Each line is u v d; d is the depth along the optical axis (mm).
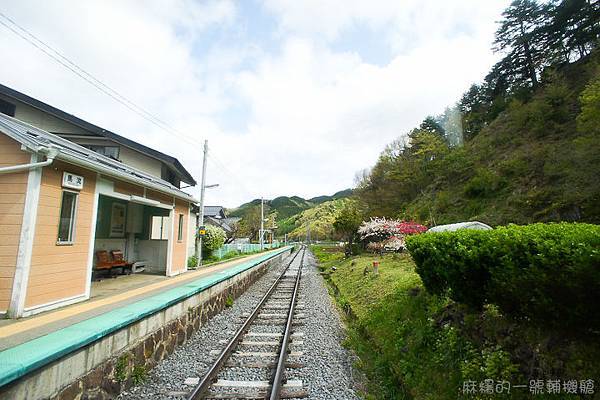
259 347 6305
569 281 2607
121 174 8234
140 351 5031
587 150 16812
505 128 30188
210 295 8695
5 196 5859
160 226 14234
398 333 5941
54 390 3375
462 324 4520
